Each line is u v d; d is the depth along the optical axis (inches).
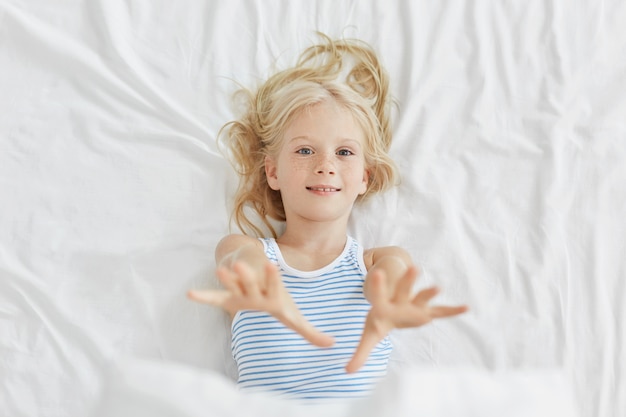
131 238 44.9
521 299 45.7
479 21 49.3
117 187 45.6
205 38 48.0
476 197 47.1
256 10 48.3
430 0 49.6
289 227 45.6
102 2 47.3
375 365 42.0
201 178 46.3
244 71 47.9
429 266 46.0
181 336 43.9
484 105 48.1
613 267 46.4
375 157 45.8
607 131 48.1
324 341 31.8
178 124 46.8
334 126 43.8
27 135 45.8
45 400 42.1
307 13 48.8
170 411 23.4
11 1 47.3
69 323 43.1
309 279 43.8
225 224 45.9
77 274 44.2
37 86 46.6
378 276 30.5
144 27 47.9
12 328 42.8
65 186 45.3
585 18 49.8
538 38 49.4
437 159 47.5
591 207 47.1
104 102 46.6
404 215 46.9
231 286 30.9
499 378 25.8
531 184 47.4
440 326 45.3
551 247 46.2
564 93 48.5
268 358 41.1
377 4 49.3
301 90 45.0
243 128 47.1
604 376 44.6
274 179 46.1
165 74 47.4
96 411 24.6
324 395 40.8
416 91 48.0
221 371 43.9
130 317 43.8
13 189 44.9
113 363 42.8
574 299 45.8
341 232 45.3
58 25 47.3
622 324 45.4
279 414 24.1
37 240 44.3
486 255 46.3
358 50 48.4
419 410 23.5
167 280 44.6
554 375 26.7
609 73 49.1
